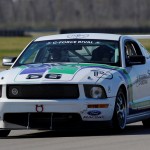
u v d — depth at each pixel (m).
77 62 34.78
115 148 27.55
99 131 34.31
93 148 27.55
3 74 33.19
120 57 35.06
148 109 37.75
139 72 36.12
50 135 33.44
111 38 36.34
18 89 32.06
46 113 31.70
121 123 33.41
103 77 32.28
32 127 31.94
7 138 32.78
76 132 34.25
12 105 31.95
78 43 35.94
